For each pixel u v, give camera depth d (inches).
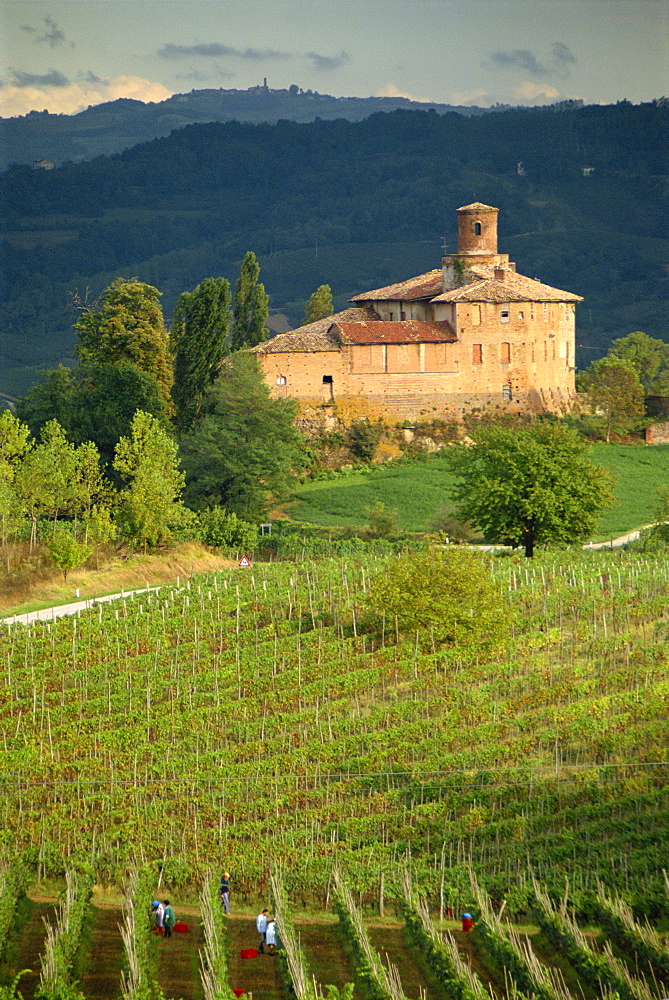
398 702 5841.5
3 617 7583.7
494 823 4662.9
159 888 4431.6
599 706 5605.3
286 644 6692.9
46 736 5546.3
